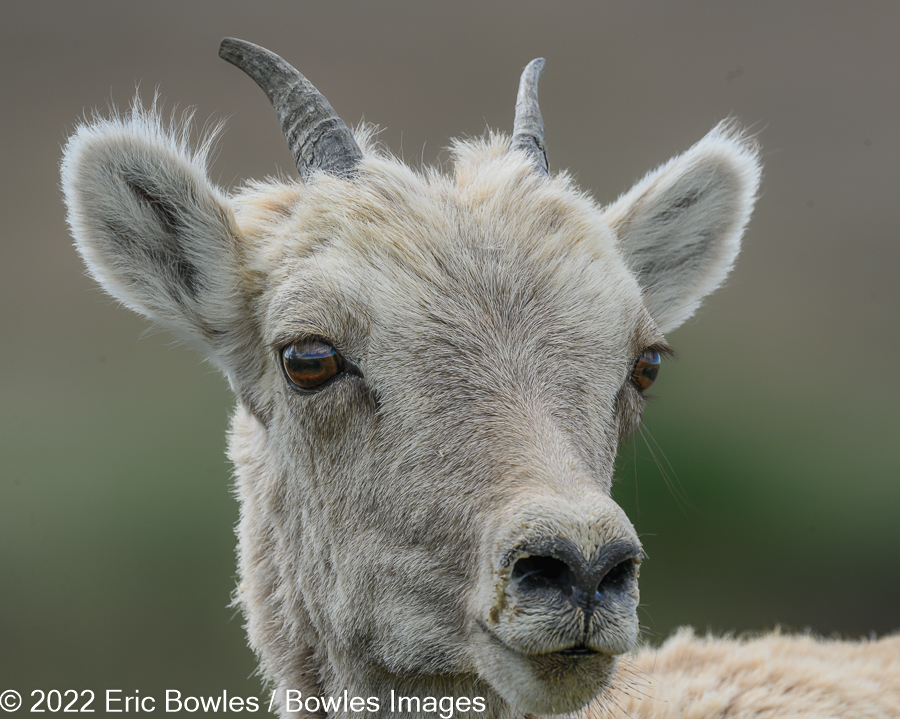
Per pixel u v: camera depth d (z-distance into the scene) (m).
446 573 15.77
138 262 19.28
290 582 18.98
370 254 17.17
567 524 13.87
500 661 14.84
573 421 16.20
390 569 16.42
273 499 19.17
